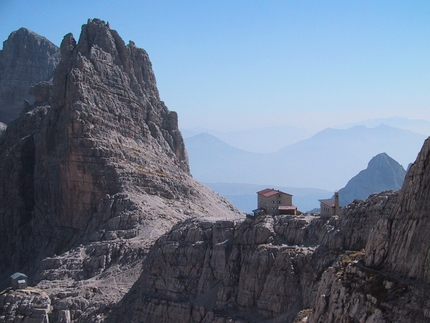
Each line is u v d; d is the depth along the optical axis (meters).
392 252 102.06
